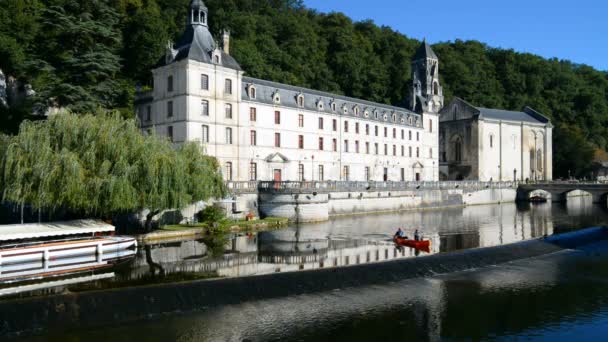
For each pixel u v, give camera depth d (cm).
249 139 6184
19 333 1919
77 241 3266
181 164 3762
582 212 7319
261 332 2064
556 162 13212
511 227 5347
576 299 2591
